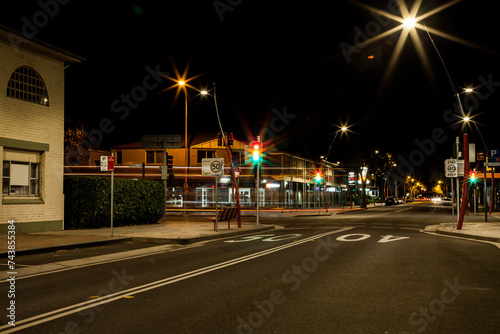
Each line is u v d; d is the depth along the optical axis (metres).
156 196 24.38
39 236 16.02
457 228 18.75
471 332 5.20
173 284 7.98
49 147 18.42
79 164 46.97
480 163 40.38
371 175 68.00
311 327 5.40
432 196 174.38
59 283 8.17
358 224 25.67
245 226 22.17
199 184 53.09
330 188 70.69
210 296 7.02
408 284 7.85
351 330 5.28
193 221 28.31
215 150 52.19
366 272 9.04
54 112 18.78
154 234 16.97
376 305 6.42
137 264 10.45
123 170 51.38
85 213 19.69
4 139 16.41
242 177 53.66
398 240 15.55
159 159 51.56
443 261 10.48
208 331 5.25
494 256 11.33
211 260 10.97
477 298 6.81
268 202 53.59
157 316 5.89
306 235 18.00
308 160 64.44
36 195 18.11
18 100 17.14
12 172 17.06
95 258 11.57
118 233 17.44
